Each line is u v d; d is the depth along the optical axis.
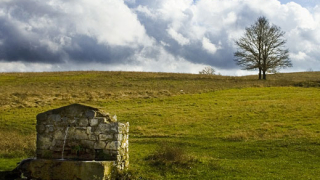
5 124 35.41
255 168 19.34
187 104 45.19
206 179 16.84
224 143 27.39
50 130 16.98
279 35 73.25
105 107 44.31
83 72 83.19
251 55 73.81
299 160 21.58
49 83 66.31
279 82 66.44
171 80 71.69
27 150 22.55
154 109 42.47
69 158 16.55
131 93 54.81
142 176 16.27
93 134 16.39
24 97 49.66
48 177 14.95
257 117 35.97
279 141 26.48
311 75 91.94
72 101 47.94
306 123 32.09
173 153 20.42
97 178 14.48
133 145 27.55
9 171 15.59
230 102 45.34
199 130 32.34
